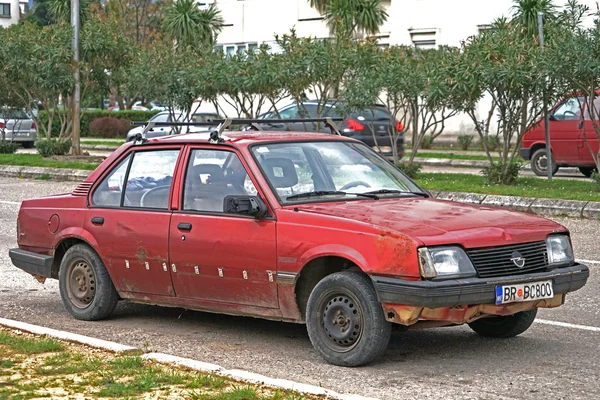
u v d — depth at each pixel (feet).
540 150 81.76
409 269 23.80
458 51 71.92
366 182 28.50
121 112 163.12
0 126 128.77
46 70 94.17
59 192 74.08
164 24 148.15
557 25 65.98
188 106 88.48
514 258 24.98
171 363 24.22
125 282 30.09
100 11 219.61
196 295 28.45
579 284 26.22
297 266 25.71
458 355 26.61
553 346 27.71
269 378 22.72
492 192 63.21
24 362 24.62
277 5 147.64
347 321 25.02
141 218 29.40
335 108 78.69
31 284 38.11
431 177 76.43
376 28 130.82
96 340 26.81
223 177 28.09
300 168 27.94
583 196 60.18
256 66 80.84
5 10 371.15
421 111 76.28
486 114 123.13
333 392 21.67
